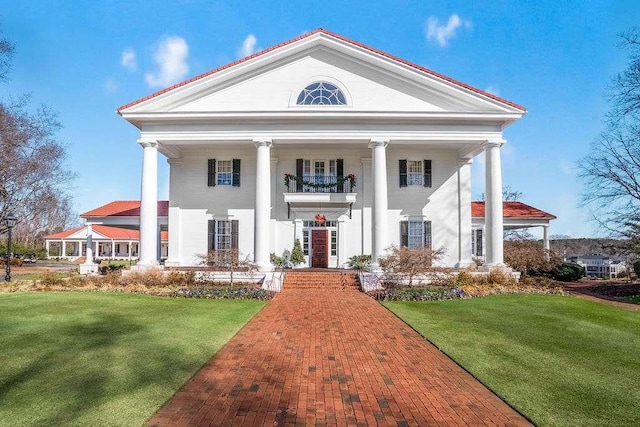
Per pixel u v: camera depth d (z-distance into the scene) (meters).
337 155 23.61
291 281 19.27
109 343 8.40
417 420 5.40
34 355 7.57
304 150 23.58
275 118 19.95
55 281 17.89
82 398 5.71
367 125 20.17
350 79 20.89
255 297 15.49
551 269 23.05
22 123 32.25
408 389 6.50
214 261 18.77
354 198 22.92
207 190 23.53
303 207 23.48
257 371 7.19
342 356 8.23
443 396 6.24
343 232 23.41
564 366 7.64
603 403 5.96
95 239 53.59
